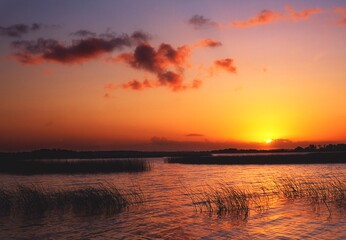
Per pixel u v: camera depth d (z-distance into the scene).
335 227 15.77
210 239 14.22
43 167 53.41
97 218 19.12
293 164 73.06
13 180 41.25
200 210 21.05
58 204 22.92
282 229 15.53
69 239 15.01
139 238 14.85
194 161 84.75
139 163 59.50
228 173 51.94
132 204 23.52
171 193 29.23
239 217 18.61
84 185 35.53
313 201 23.55
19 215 19.95
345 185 31.98
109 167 55.19
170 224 17.36
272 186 33.69
